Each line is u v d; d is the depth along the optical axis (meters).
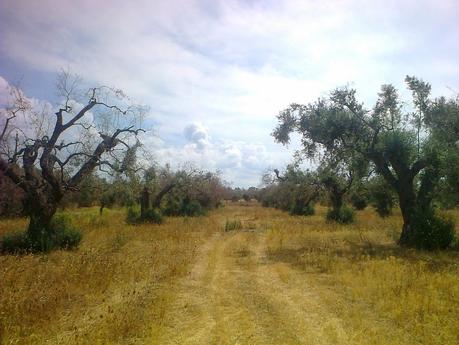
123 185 20.66
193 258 14.90
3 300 8.24
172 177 38.78
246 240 20.61
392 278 10.73
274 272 12.66
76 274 10.86
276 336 7.10
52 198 16.88
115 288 10.12
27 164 16.55
